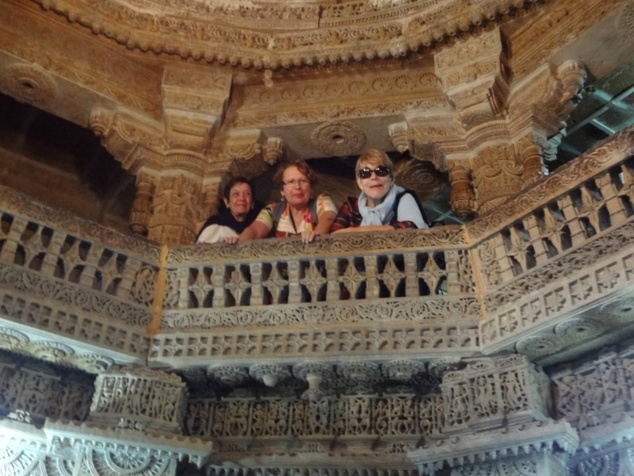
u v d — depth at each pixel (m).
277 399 6.50
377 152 7.03
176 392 6.12
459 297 5.98
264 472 6.19
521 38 8.23
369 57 8.63
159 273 6.58
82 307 6.04
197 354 6.12
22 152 10.45
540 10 8.00
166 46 8.62
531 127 7.75
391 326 5.93
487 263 6.03
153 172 8.43
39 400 6.25
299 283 6.31
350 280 6.23
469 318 5.86
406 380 6.07
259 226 7.00
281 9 9.02
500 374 5.67
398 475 6.01
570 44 7.66
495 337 5.67
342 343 5.93
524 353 5.67
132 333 6.17
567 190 5.58
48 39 8.30
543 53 7.91
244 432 6.38
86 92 8.36
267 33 8.88
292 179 7.14
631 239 5.12
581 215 5.50
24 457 5.79
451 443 5.44
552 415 5.68
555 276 5.49
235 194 7.48
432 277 6.13
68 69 8.30
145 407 5.98
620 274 5.04
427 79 8.69
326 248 6.33
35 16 8.27
